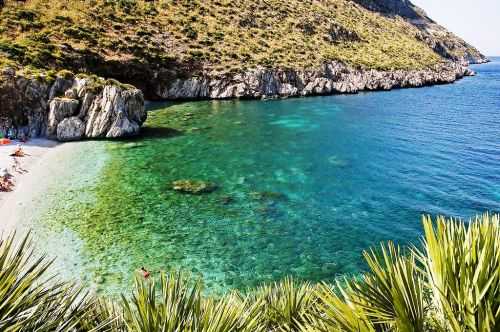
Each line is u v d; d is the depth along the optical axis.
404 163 37.03
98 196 26.92
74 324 5.84
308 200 27.89
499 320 4.44
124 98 43.84
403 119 58.59
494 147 42.38
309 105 70.69
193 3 95.56
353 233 23.05
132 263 18.97
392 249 5.96
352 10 146.75
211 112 61.56
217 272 18.61
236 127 51.44
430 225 5.42
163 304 6.65
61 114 41.38
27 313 5.48
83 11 71.94
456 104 73.38
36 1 68.81
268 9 108.94
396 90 96.12
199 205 26.25
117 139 42.75
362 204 27.38
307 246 21.39
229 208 26.02
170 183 30.12
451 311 4.69
